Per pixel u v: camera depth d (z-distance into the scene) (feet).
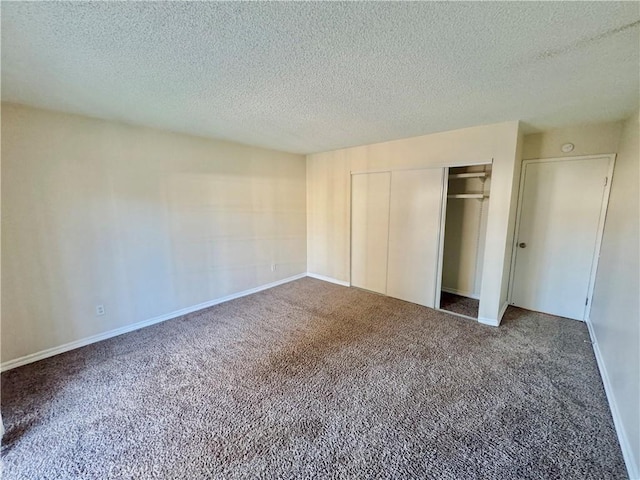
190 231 11.72
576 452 5.39
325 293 14.39
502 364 8.18
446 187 11.29
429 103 7.64
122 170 9.65
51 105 7.73
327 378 7.64
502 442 5.62
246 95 7.00
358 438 5.76
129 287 10.20
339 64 5.41
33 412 6.44
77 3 3.58
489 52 4.96
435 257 12.00
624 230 7.67
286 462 5.24
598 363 8.12
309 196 16.65
